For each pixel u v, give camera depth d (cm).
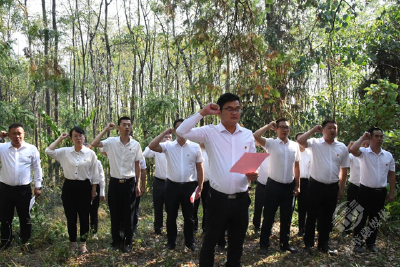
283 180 472
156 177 602
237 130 320
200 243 532
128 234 477
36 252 474
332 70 968
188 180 486
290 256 463
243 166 285
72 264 433
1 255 442
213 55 620
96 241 529
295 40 841
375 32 860
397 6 814
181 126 304
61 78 845
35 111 1327
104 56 1430
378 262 431
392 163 489
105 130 477
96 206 566
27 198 489
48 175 808
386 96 709
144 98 1055
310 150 468
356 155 474
